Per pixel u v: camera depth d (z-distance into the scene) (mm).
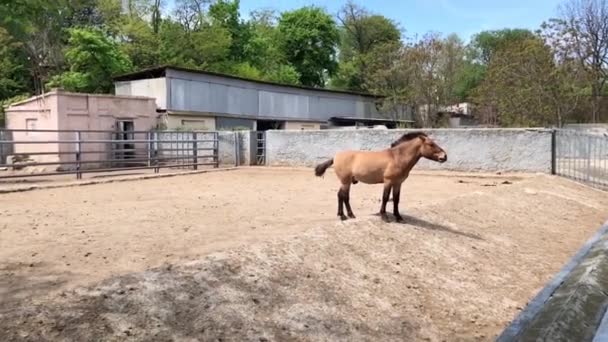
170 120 28031
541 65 29703
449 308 6246
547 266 8172
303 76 55844
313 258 6441
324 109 38594
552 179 15328
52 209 10609
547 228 10492
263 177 18656
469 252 8039
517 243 9086
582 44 31359
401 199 12141
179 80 28469
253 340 4652
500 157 17781
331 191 14133
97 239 7559
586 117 36469
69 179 17188
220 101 30828
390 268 6859
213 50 46312
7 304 4645
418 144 8148
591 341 4488
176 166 20406
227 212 10234
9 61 35438
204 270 5434
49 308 4391
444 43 40438
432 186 15102
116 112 24875
